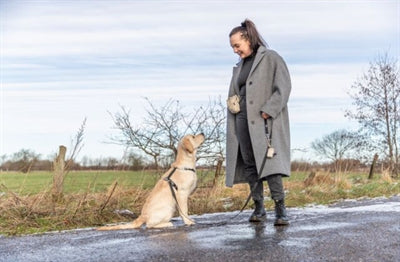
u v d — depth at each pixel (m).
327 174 13.83
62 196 8.52
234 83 6.36
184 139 6.64
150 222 6.30
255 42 6.14
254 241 5.03
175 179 6.54
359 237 5.17
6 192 8.14
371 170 18.66
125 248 4.84
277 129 5.99
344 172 14.10
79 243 5.23
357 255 4.38
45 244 5.27
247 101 6.03
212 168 11.13
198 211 8.49
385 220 6.36
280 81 5.90
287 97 5.91
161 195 6.43
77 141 8.91
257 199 6.48
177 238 5.34
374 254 4.41
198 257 4.37
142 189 9.61
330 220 6.49
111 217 7.64
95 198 8.59
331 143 26.48
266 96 6.01
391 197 10.62
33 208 7.36
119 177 9.90
